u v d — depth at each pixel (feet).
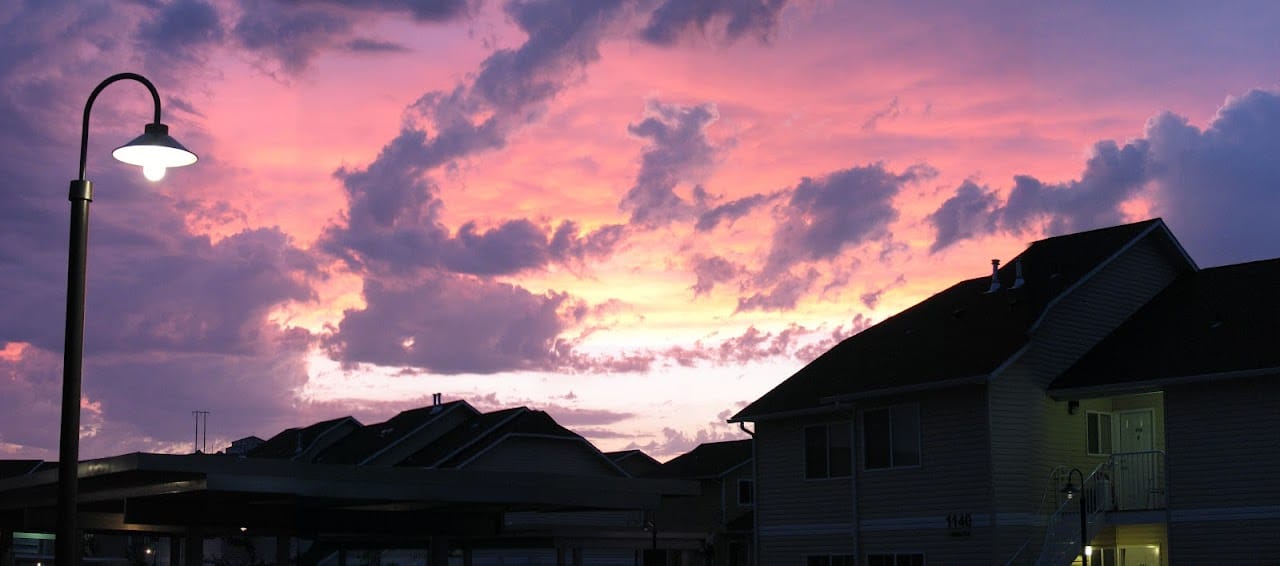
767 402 111.75
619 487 77.05
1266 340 84.02
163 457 59.52
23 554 157.69
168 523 77.00
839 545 103.09
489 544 144.56
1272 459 80.59
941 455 95.04
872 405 101.55
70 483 37.32
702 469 181.78
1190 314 94.48
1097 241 102.78
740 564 170.91
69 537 37.09
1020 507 91.30
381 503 78.23
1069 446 95.61
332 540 143.74
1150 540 93.66
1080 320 97.86
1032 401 93.81
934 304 113.50
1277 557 79.36
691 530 166.30
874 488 100.42
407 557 181.27
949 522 93.15
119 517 85.66
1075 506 92.79
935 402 96.22
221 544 205.05
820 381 109.29
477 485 71.00
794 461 108.99
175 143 39.83
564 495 74.49
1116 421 98.78
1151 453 90.63
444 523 90.79
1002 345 94.17
